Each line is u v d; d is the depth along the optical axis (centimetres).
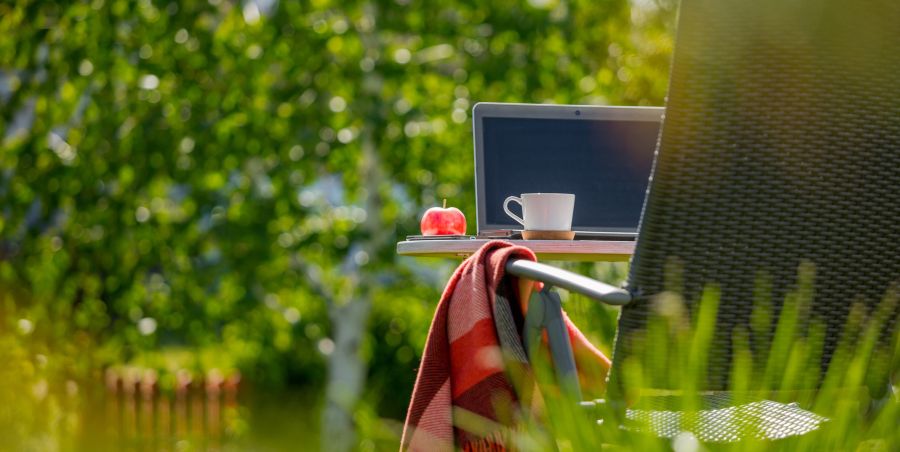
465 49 891
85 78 847
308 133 859
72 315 846
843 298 160
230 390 816
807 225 157
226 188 877
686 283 157
